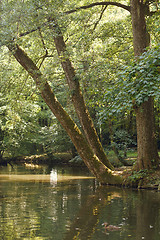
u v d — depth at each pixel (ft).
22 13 36.40
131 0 42.34
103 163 48.78
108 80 46.91
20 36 42.11
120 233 20.38
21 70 53.52
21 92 54.90
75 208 28.17
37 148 117.70
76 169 76.95
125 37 54.85
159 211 26.68
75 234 20.17
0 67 53.52
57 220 23.77
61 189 40.78
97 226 22.06
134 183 41.27
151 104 42.11
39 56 51.80
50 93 43.29
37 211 26.96
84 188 41.57
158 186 39.11
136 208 28.02
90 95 49.06
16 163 101.60
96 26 54.19
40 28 40.37
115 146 63.26
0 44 39.29
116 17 61.05
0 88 56.34
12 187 43.11
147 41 43.16
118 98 29.09
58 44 46.11
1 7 37.24
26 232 20.63
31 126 105.19
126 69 29.07
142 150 42.16
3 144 98.43
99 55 50.06
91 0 53.72
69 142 88.53
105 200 32.17
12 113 63.57
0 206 29.19
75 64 50.14
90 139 48.67
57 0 38.55
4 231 20.88
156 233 20.38
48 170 74.08
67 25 43.68
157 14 45.11
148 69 27.55
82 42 47.01
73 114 66.49
